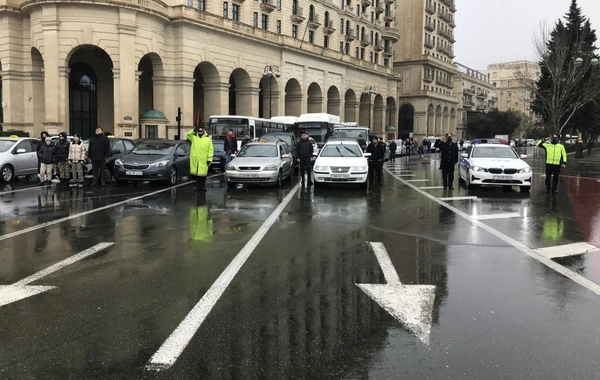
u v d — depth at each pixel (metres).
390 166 31.62
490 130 104.50
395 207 12.45
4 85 38.41
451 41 100.25
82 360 3.88
